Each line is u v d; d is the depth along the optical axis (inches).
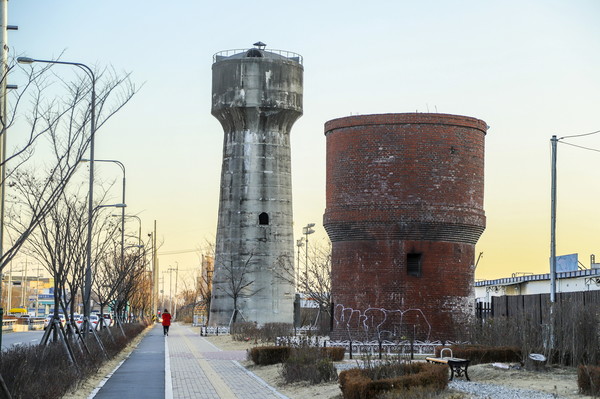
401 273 1710.1
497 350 1230.9
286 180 3036.4
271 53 3070.9
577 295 1354.6
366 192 1733.5
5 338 2484.0
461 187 1738.4
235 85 2967.5
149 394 1035.9
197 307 5482.3
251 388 1099.9
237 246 2977.4
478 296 2987.2
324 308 2476.6
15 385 839.1
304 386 1085.8
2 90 853.2
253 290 2962.6
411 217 1705.2
